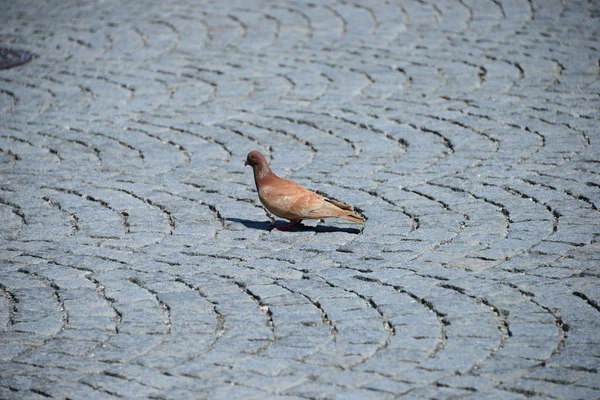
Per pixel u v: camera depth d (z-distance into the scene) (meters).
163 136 16.00
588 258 10.58
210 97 17.77
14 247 11.88
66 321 9.74
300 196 11.80
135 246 11.77
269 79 18.55
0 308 10.14
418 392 7.96
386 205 12.74
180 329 9.42
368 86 17.86
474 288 9.99
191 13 23.48
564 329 8.99
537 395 7.83
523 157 14.12
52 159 15.18
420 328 9.20
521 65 18.41
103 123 16.75
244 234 12.05
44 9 24.78
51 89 18.64
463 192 12.98
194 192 13.61
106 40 21.62
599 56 18.64
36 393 8.26
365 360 8.60
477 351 8.66
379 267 10.74
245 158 14.86
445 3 23.16
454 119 15.97
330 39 20.83
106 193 13.69
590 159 13.80
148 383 8.34
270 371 8.47
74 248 11.77
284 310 9.74
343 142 15.31
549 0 22.80
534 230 11.52
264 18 22.70
